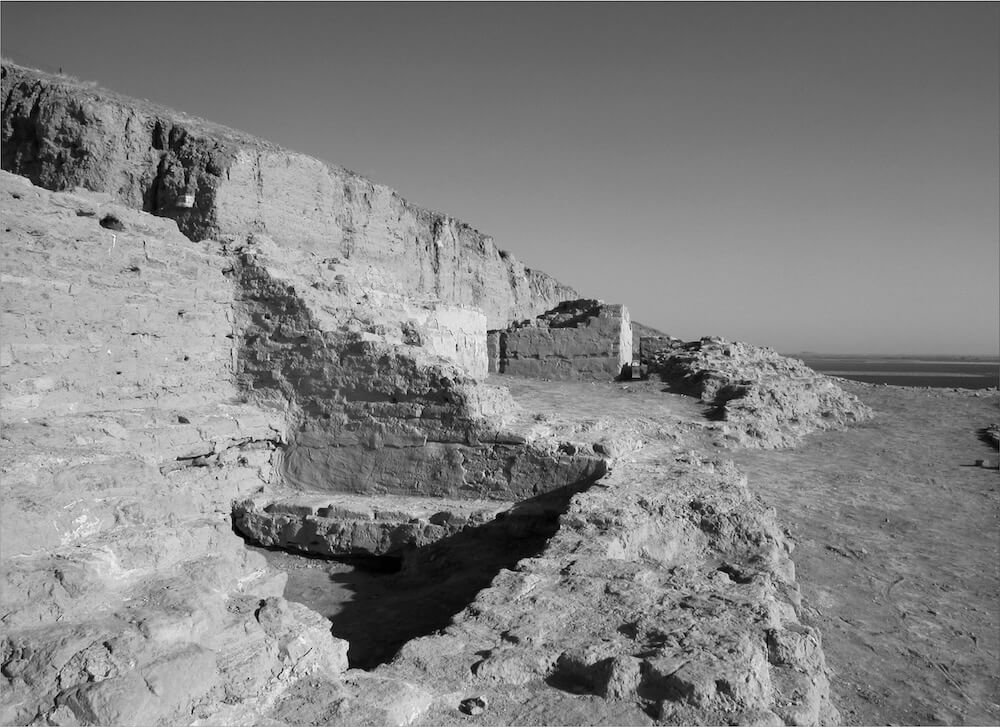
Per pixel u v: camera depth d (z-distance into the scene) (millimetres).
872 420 21281
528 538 9617
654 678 4742
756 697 4590
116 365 10031
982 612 8383
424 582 9242
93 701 3477
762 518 8453
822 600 8547
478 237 51156
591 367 25156
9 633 3861
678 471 10102
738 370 22938
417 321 15562
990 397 25422
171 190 24125
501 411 11516
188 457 10273
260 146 31344
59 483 5332
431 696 4625
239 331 12148
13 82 25719
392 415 11117
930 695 6539
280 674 4410
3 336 8523
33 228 9008
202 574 4992
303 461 11625
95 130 23953
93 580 4355
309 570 9906
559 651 5184
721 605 5895
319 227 28453
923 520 11852
